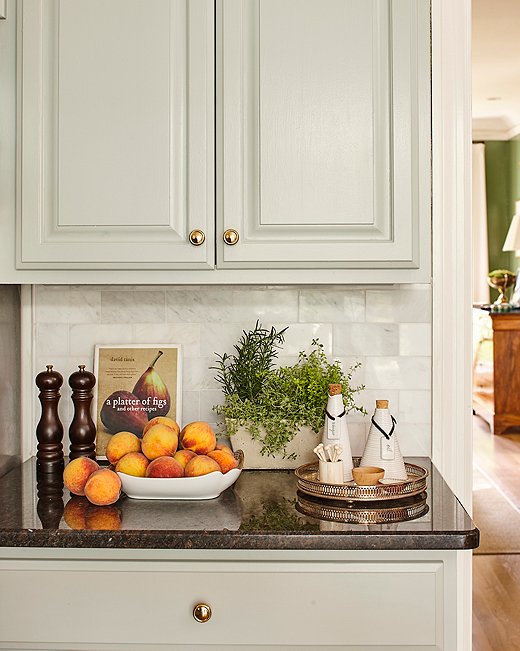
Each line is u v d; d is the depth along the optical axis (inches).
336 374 75.9
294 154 67.7
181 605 58.8
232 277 69.1
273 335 80.0
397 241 67.6
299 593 58.5
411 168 67.7
